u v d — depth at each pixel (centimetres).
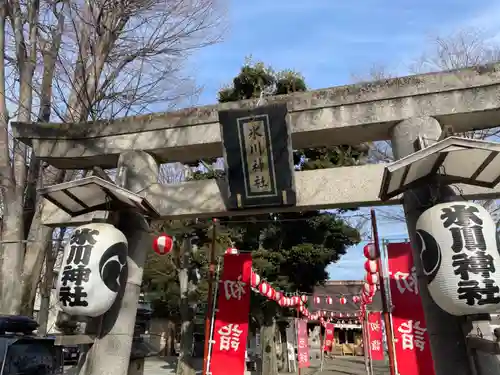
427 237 517
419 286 589
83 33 1037
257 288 1261
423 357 839
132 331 669
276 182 657
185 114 742
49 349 1072
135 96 1061
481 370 509
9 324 1010
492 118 645
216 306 930
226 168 670
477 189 616
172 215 713
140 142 756
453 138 498
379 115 659
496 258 484
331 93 682
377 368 2675
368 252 999
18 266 907
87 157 779
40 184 1013
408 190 615
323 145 735
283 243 1891
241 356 834
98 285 586
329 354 3569
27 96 973
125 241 640
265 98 710
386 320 869
